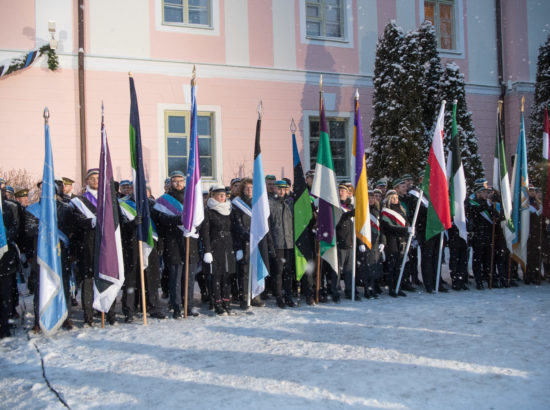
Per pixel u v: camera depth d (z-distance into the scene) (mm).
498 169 8883
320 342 4988
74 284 6914
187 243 6254
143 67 11711
